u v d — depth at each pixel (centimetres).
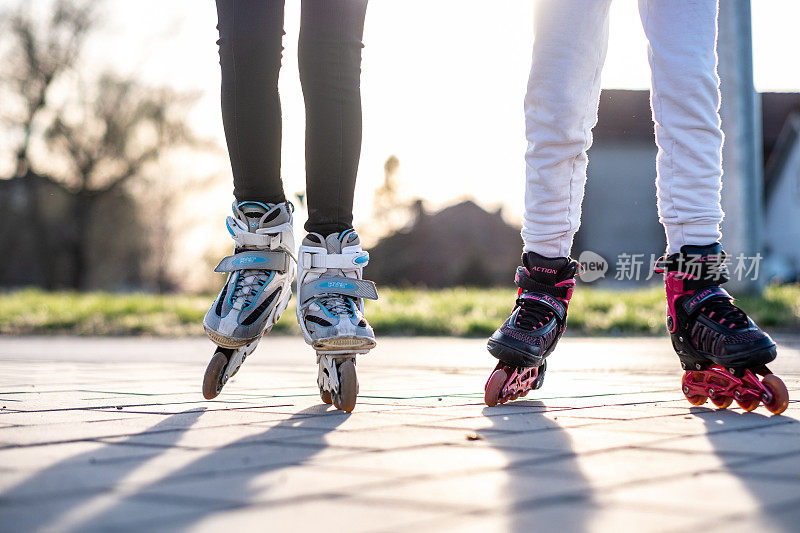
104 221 2595
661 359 469
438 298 1098
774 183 3138
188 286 2717
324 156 212
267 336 839
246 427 171
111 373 352
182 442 152
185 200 2564
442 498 108
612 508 103
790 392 251
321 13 209
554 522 97
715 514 100
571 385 282
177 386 278
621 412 198
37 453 141
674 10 213
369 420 182
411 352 554
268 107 211
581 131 223
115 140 2455
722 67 1034
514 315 219
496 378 211
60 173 2520
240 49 208
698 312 209
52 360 485
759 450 144
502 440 154
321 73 211
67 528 94
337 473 124
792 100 3177
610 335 839
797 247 3011
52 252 2616
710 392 208
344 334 194
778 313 862
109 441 154
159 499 108
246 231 211
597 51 218
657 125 221
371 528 94
